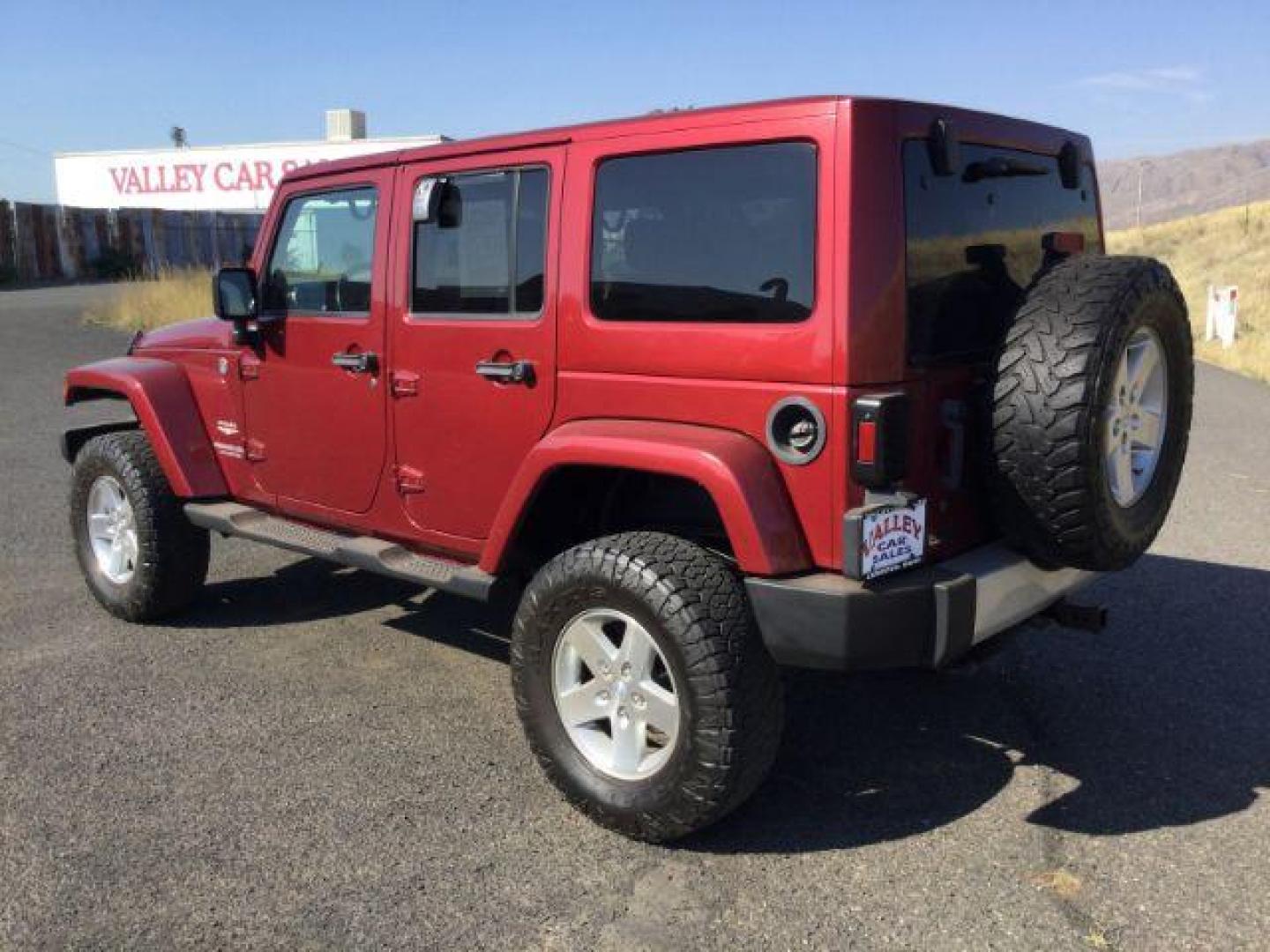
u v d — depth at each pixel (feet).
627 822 11.12
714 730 10.42
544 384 12.44
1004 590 11.10
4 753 13.21
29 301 74.38
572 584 11.25
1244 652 16.42
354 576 20.62
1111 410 10.71
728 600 10.56
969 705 14.80
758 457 10.59
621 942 9.67
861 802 12.22
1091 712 14.51
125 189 123.75
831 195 10.09
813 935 9.77
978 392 11.53
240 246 108.58
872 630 10.14
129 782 12.52
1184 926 9.86
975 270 11.78
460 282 13.33
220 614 18.43
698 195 11.03
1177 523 23.82
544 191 12.37
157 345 18.44
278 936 9.75
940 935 9.75
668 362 11.26
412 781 12.61
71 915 10.03
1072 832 11.50
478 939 9.71
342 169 14.78
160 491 17.31
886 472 10.02
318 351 15.21
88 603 18.93
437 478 13.92
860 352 10.09
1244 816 11.78
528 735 11.94
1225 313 67.67
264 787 12.42
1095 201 14.69
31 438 33.53
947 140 10.77
